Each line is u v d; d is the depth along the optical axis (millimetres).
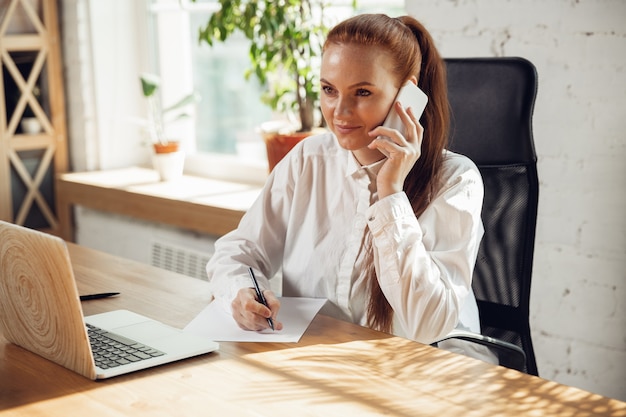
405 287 1494
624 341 2172
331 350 1376
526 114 1759
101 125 3857
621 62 2070
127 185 3457
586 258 2207
